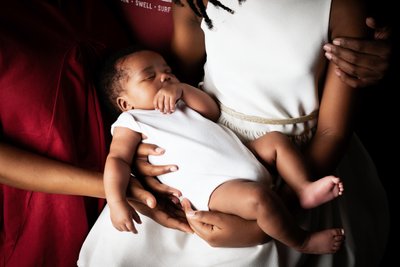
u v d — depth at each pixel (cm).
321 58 113
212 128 118
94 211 134
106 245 118
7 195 120
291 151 113
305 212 120
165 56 149
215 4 115
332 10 107
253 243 108
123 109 129
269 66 114
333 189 106
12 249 128
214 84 127
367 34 109
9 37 112
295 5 108
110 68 126
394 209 187
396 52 113
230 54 117
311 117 121
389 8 108
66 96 119
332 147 118
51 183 116
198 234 109
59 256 130
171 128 117
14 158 114
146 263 114
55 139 117
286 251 115
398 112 214
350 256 122
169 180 116
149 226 118
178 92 120
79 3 134
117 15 146
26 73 112
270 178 114
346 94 115
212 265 111
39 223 124
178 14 128
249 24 112
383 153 203
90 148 128
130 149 117
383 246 138
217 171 111
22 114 114
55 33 121
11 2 119
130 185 114
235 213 106
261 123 121
